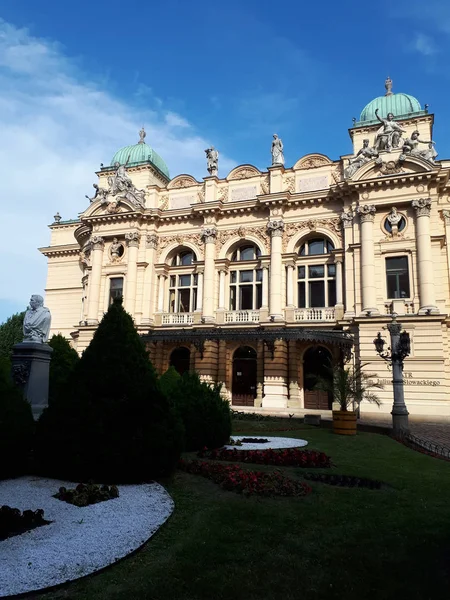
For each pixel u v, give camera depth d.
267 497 8.85
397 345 19.78
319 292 31.41
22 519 6.91
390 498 8.86
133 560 5.92
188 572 5.62
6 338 47.38
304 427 21.36
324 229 31.12
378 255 28.47
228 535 6.80
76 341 37.44
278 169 32.69
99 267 35.78
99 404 9.88
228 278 33.62
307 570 5.75
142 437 9.74
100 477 9.55
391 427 20.47
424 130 31.89
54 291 44.41
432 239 27.69
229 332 30.05
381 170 28.78
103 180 41.00
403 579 5.57
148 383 10.46
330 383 21.00
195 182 35.62
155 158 41.56
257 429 20.38
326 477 10.52
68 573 5.41
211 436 14.14
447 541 6.68
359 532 7.02
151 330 33.72
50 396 15.67
